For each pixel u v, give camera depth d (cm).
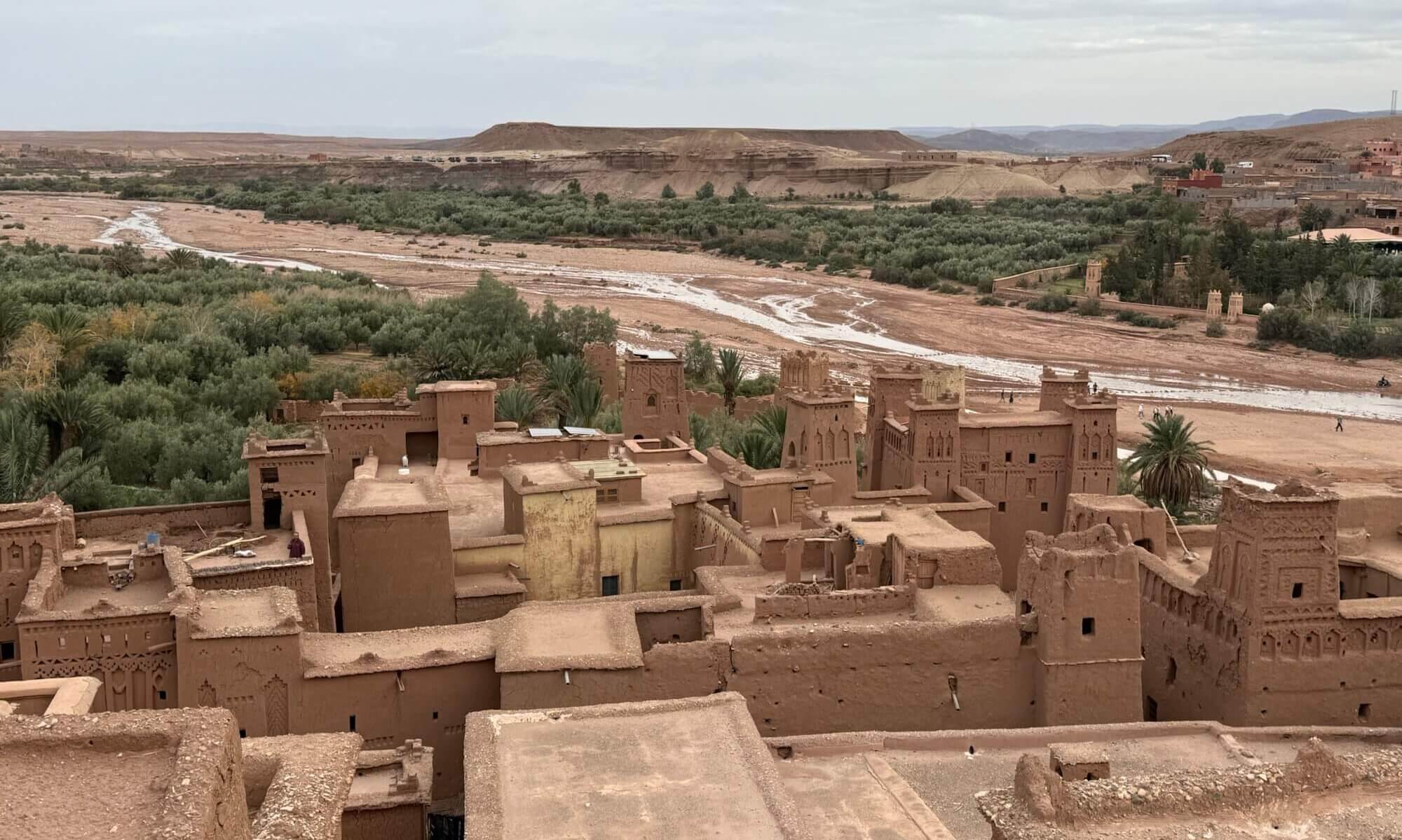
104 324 9538
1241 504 3281
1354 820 1706
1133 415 10675
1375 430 10281
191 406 7912
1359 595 3819
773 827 1925
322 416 4922
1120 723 2997
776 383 10100
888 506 4041
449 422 5012
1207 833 1669
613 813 1962
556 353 10381
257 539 3650
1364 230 19488
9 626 3133
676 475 4906
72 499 5131
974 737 2795
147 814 1220
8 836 1174
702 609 3250
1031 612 3155
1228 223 17075
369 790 2575
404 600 3669
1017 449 4728
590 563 4088
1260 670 3247
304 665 2916
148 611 2917
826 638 3020
